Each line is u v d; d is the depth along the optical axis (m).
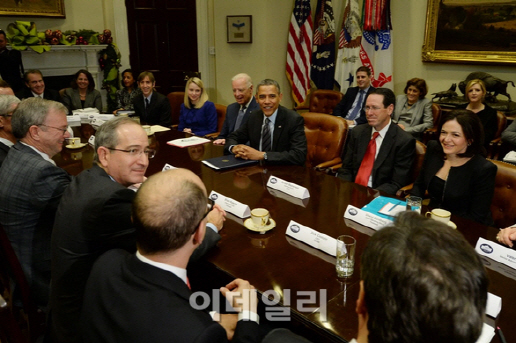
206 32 6.22
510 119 4.15
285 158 2.55
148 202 0.94
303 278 1.29
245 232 1.62
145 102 4.50
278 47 5.97
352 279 1.28
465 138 1.96
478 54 4.74
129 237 1.35
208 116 4.04
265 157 2.55
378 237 0.67
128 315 0.90
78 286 1.32
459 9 4.76
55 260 1.34
